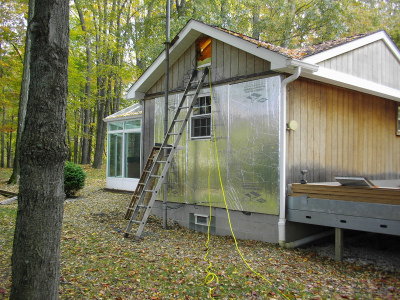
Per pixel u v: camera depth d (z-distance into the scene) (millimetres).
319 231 6891
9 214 8062
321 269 5012
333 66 6695
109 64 19672
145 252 5434
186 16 16797
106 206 9586
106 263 4824
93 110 27078
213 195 7164
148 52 16281
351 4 16016
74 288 3961
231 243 6293
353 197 5281
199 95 7551
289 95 6227
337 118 7418
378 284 4438
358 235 7445
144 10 21719
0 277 4227
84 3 20328
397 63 8898
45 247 2789
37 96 2766
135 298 3795
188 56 7906
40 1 2801
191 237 6770
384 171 8953
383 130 8984
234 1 17312
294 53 6117
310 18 15211
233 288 4117
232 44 6609
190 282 4254
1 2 14734
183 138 7812
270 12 17547
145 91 9008
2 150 29500
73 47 22203
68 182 10836
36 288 2738
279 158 6062
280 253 5648
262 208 6305
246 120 6621
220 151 7059
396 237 7141
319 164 6887
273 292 4031
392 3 19375
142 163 8977
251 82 6570
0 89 16703
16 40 15492
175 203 7965
